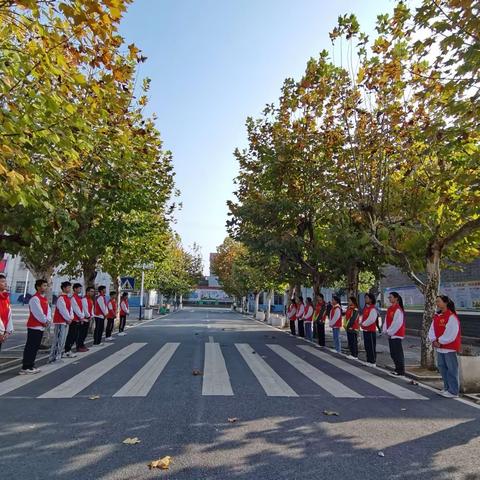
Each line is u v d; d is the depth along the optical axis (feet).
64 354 40.88
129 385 27.66
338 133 46.26
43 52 19.61
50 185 28.14
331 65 43.55
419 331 76.48
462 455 16.47
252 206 59.06
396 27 28.63
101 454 15.74
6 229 30.32
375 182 42.70
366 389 28.40
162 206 64.49
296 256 63.67
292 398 24.93
